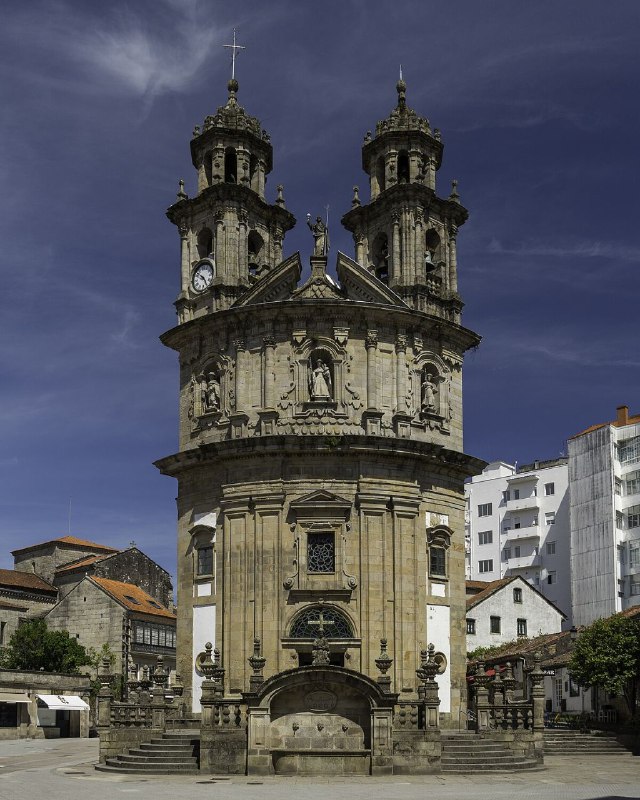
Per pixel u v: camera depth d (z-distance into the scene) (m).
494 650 76.31
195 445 50.47
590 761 45.34
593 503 94.62
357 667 44.88
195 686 47.25
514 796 29.62
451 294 53.50
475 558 111.06
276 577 45.88
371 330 48.81
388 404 48.69
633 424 93.88
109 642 87.00
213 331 50.53
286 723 37.62
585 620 93.12
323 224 52.88
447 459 49.44
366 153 56.09
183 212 54.31
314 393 47.81
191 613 48.25
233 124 54.69
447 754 39.66
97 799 28.86
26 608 94.25
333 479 46.72
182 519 50.03
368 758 37.34
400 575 46.41
